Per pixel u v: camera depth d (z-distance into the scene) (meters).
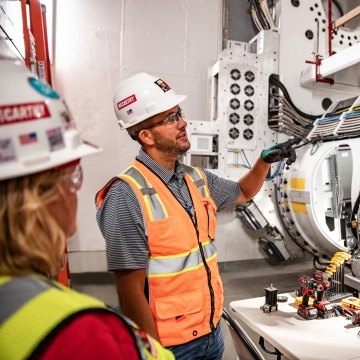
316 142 2.63
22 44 2.67
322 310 1.49
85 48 3.02
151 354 0.52
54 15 2.92
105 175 3.11
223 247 3.19
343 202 2.50
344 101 2.86
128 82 1.42
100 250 3.07
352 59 2.62
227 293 2.68
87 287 2.95
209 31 3.38
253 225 3.07
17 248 0.45
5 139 0.47
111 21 3.08
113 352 0.42
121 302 1.15
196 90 3.35
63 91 2.97
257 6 3.37
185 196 1.34
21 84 0.51
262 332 1.37
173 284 1.16
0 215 0.46
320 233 2.54
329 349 1.22
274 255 3.14
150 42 3.20
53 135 0.52
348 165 2.52
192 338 1.19
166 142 1.34
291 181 2.78
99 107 3.07
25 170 0.47
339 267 1.77
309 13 3.27
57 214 0.53
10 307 0.42
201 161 3.25
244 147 3.04
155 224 1.15
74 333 0.39
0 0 2.62
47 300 0.42
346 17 3.06
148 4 3.19
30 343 0.38
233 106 3.00
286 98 3.08
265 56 3.11
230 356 2.07
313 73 3.04
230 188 1.63
